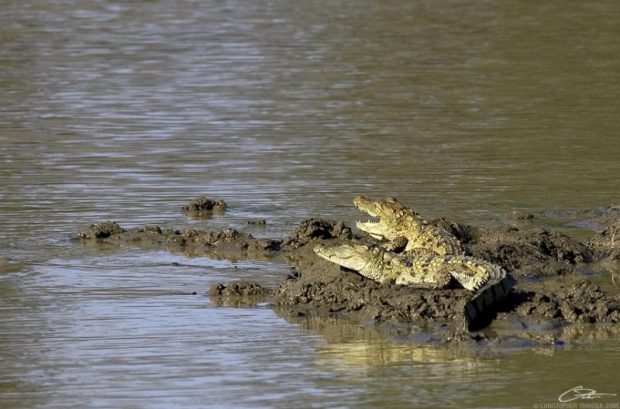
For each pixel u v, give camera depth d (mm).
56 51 118125
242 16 139750
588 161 75188
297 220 61562
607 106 93312
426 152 77938
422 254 49594
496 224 60188
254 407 37562
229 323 45750
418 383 39438
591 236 58156
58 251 55906
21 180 70125
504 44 121875
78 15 140125
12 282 50906
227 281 51406
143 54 116812
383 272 49188
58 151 78062
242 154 77375
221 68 109938
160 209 64062
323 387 39156
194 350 42688
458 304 46219
